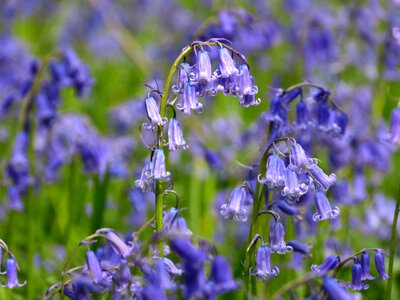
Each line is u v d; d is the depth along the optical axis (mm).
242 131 10977
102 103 12875
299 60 11797
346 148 8617
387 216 8742
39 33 17391
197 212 9000
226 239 8734
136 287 4855
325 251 7449
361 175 8898
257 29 12031
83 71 8719
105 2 16172
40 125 8750
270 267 5176
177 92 5207
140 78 13578
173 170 10180
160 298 4539
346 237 7680
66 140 9148
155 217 5254
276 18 14805
